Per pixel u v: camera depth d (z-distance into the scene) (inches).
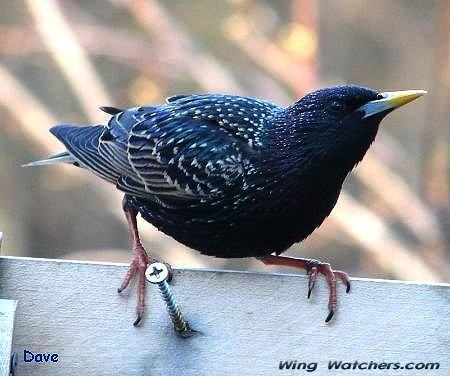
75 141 441.7
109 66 873.5
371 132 393.4
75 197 939.3
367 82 904.9
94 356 377.7
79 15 832.9
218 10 890.1
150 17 778.8
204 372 380.8
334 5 902.4
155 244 734.5
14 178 909.8
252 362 382.0
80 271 378.0
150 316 380.2
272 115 408.8
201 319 381.4
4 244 902.4
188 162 409.4
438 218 720.3
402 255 706.8
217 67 784.3
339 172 397.4
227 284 382.6
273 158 398.6
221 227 410.3
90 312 377.7
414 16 910.4
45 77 893.2
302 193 397.7
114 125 437.1
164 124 420.8
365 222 713.6
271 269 753.0
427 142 740.0
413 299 383.6
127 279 380.2
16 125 802.8
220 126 411.2
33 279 375.6
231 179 402.0
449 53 726.5
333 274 386.0
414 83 900.6
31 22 820.0
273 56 761.6
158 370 379.9
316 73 766.5
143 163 420.5
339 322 383.6
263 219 403.5
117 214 805.2
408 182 783.1
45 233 922.1
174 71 784.3
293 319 383.2
